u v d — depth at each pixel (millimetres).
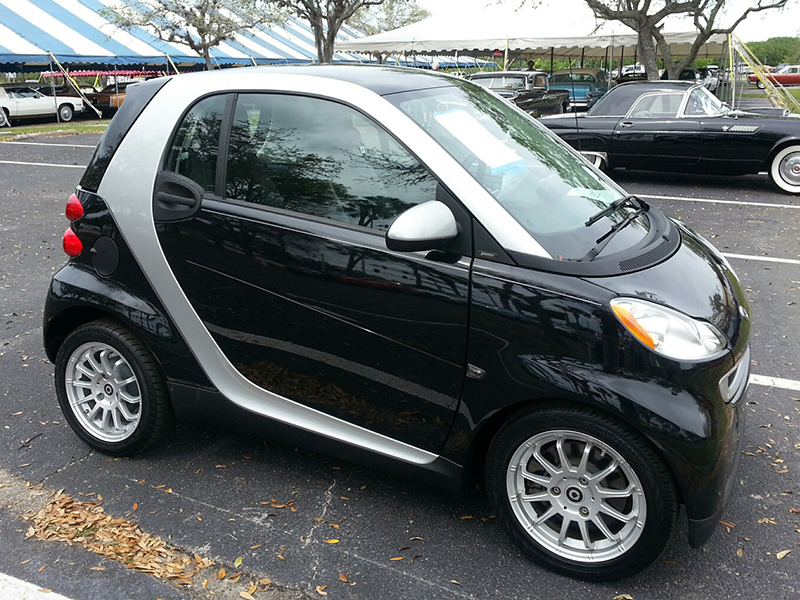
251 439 3555
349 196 2760
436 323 2588
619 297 2402
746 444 3496
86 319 3447
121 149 3174
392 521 2912
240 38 31109
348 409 2869
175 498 3064
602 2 19469
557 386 2412
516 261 2496
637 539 2441
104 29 25859
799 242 7211
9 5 24203
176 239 3012
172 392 3191
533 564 2662
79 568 2633
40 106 23625
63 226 8039
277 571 2629
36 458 3385
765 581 2568
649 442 2359
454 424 2650
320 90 2865
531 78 17047
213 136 3018
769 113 10414
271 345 2941
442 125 2814
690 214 8570
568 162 3258
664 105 10344
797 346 4684
